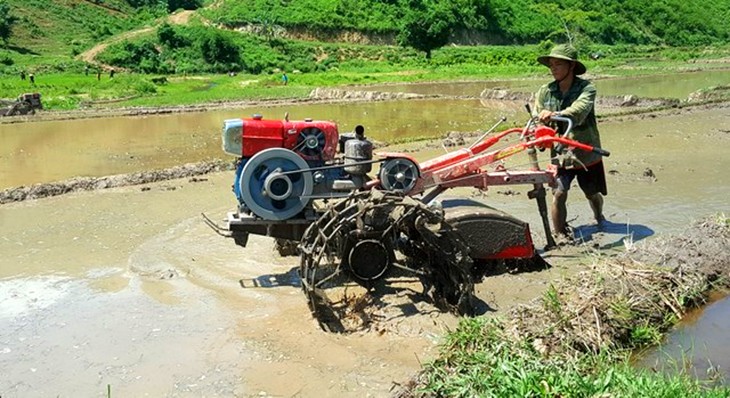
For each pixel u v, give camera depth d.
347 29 67.81
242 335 5.20
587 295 5.04
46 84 37.88
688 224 7.54
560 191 7.04
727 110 18.19
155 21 71.56
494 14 74.19
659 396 3.66
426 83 37.72
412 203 5.41
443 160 6.48
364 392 4.32
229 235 6.17
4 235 8.08
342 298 5.74
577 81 7.00
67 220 8.70
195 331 5.30
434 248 5.38
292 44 62.84
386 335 5.11
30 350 5.06
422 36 58.97
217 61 57.75
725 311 5.35
